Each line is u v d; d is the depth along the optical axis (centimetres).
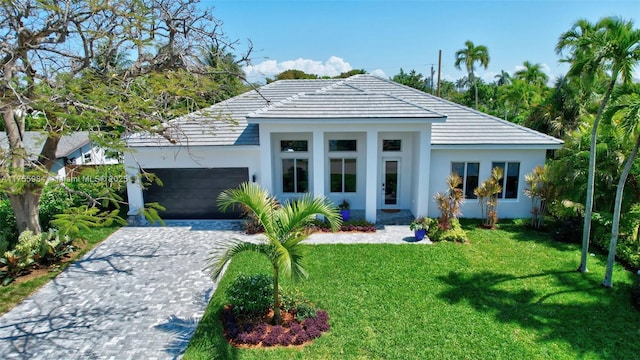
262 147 1558
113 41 1018
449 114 1823
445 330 843
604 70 962
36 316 929
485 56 4297
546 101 2388
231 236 1517
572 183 1425
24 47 796
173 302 997
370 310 924
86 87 850
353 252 1309
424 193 1606
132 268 1209
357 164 1805
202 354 768
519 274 1130
